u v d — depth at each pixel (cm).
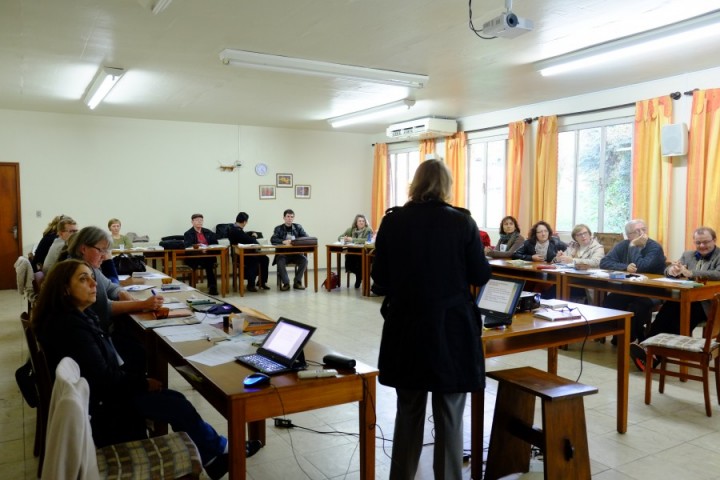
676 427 300
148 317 285
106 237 294
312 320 567
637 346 393
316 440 280
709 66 532
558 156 710
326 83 597
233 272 772
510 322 259
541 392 211
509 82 599
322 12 382
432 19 397
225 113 805
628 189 634
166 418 217
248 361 205
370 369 201
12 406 329
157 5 356
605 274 454
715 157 534
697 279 411
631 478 243
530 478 238
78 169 811
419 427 204
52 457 141
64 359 175
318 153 1002
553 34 434
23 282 438
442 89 635
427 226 194
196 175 896
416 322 191
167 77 573
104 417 212
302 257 794
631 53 468
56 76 569
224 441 239
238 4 368
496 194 807
